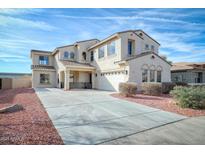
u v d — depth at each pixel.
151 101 12.48
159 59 20.72
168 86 17.44
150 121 7.42
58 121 7.10
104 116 8.16
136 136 5.60
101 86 23.72
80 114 8.46
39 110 9.03
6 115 7.69
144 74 19.31
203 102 9.94
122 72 19.17
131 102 12.18
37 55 28.98
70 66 22.70
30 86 30.91
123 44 19.98
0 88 27.91
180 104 10.42
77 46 27.45
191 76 27.86
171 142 5.16
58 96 15.38
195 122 7.36
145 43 24.64
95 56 25.48
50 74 28.59
